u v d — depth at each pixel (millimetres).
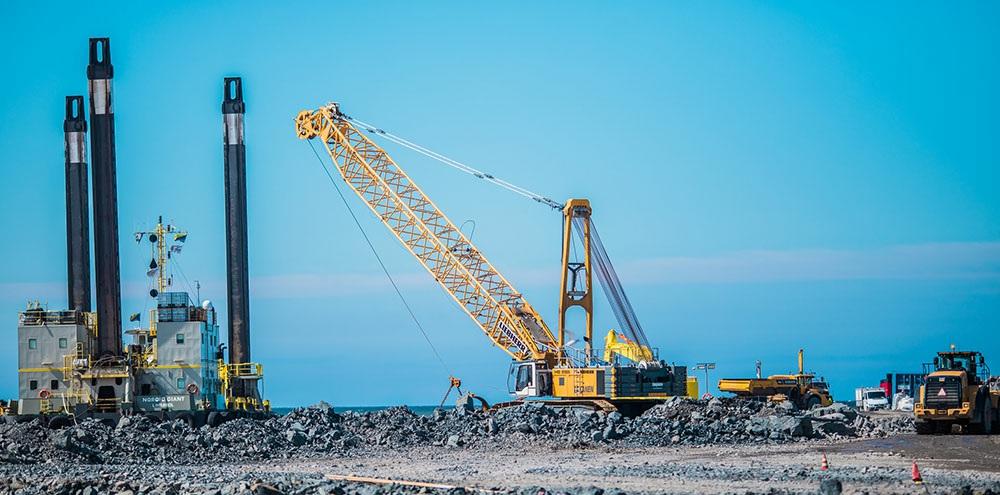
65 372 169125
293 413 158875
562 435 148625
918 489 85438
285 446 141750
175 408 167625
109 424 157125
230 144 190375
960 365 144500
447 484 95125
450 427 156000
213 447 137500
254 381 189625
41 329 170875
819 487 85125
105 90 174125
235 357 187750
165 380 169125
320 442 145750
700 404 172125
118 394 167625
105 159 173000
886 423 158000
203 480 101938
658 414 170000
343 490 88938
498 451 137500
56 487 95812
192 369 169500
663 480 97562
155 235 181250
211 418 163625
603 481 97375
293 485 92625
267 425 151375
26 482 101062
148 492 93125
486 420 156500
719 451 131000
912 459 114312
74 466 120875
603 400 186000
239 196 190250
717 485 92250
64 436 129125
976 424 142000
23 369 170000
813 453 124812
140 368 169625
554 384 191750
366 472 111250
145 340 177625
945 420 141625
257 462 128500
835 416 156500
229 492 90250
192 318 173500
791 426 145875
